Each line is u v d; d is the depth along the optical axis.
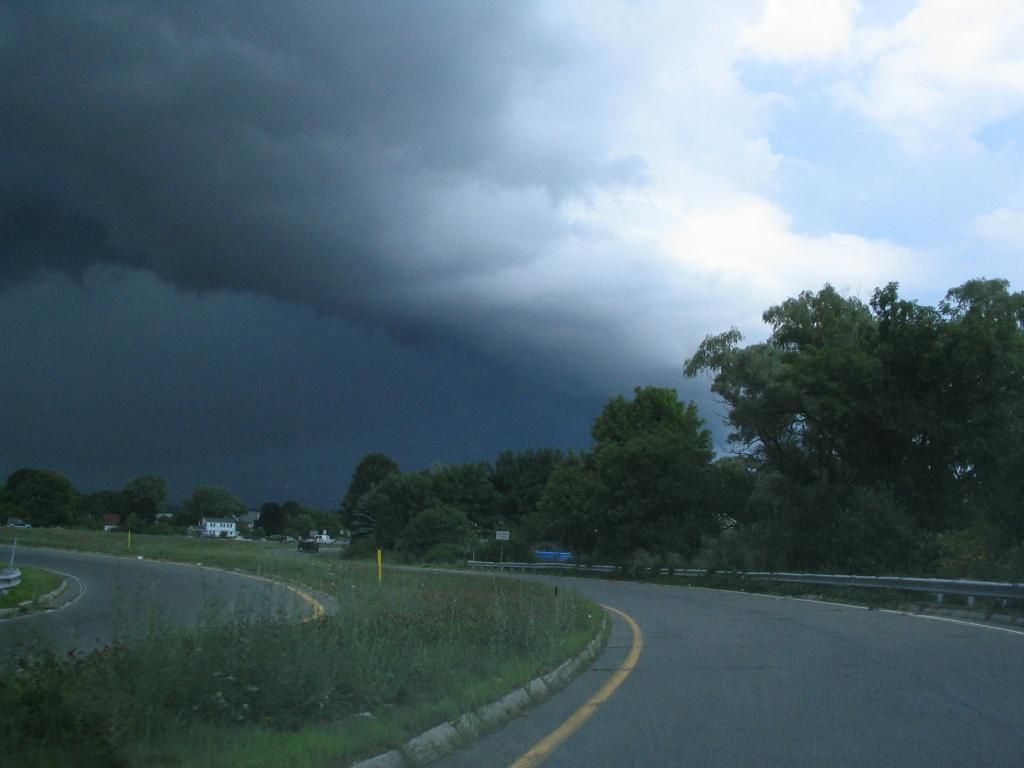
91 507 144.00
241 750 7.60
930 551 35.53
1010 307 44.94
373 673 10.33
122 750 7.28
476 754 8.91
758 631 20.25
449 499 104.69
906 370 42.19
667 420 81.81
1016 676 13.00
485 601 22.69
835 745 8.93
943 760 8.32
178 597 23.53
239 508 158.62
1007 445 37.75
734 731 9.66
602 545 62.78
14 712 7.45
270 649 9.68
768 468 50.22
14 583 28.92
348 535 146.88
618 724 10.23
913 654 15.46
